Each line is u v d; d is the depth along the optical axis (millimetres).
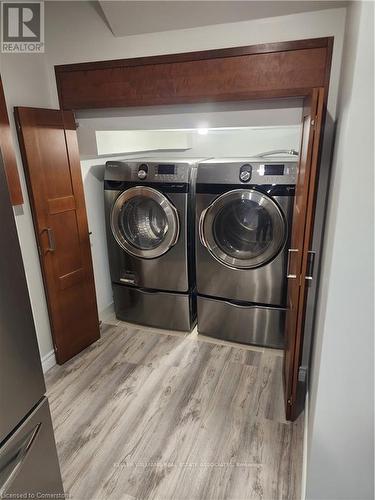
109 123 2232
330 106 1729
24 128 1981
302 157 1641
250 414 1978
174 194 2480
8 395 1031
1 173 955
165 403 2076
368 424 1183
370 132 933
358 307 1072
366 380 1137
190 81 1865
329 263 1178
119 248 2816
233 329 2656
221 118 1962
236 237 2572
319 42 1615
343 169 976
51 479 1274
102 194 2980
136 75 1956
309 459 1339
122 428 1896
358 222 1001
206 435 1840
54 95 2211
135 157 3320
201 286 2664
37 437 1172
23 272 1060
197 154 3371
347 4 1503
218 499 1515
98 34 1967
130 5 1730
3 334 991
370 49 887
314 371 1564
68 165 2287
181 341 2740
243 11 1661
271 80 1734
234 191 2318
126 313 3008
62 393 2176
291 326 1781
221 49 1764
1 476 1022
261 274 2428
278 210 2242
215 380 2271
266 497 1519
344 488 1293
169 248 2619
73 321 2496
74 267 2439
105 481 1604
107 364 2461
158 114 2080
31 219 2168
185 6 1690
